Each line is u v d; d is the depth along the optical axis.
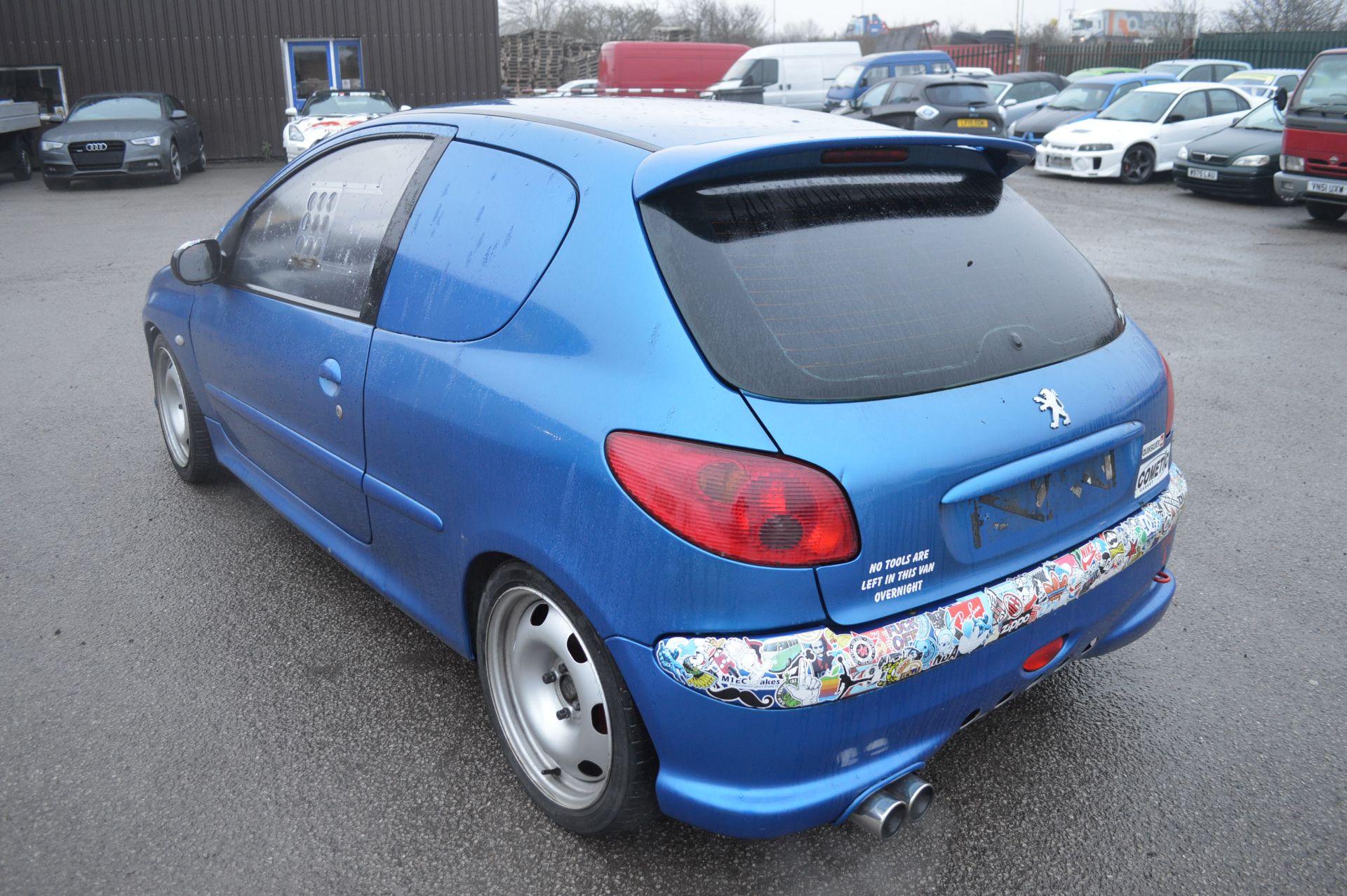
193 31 22.22
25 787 2.61
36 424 5.45
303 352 3.12
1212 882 2.36
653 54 26.19
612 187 2.25
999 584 2.16
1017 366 2.27
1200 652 3.40
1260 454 5.26
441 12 23.09
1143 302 8.67
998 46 39.94
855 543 1.93
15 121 17.20
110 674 3.14
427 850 2.42
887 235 2.30
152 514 4.33
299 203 3.37
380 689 3.09
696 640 1.95
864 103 20.64
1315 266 10.26
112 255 10.65
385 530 2.90
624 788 2.20
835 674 1.93
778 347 2.00
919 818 2.35
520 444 2.23
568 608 2.22
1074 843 2.49
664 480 1.95
